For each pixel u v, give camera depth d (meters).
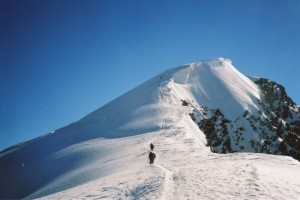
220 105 140.75
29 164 94.81
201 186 17.23
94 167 49.22
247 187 15.93
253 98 150.25
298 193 14.45
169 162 33.94
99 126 108.94
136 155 47.12
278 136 131.38
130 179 24.31
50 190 50.75
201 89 149.62
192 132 76.62
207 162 30.55
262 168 21.66
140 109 104.94
